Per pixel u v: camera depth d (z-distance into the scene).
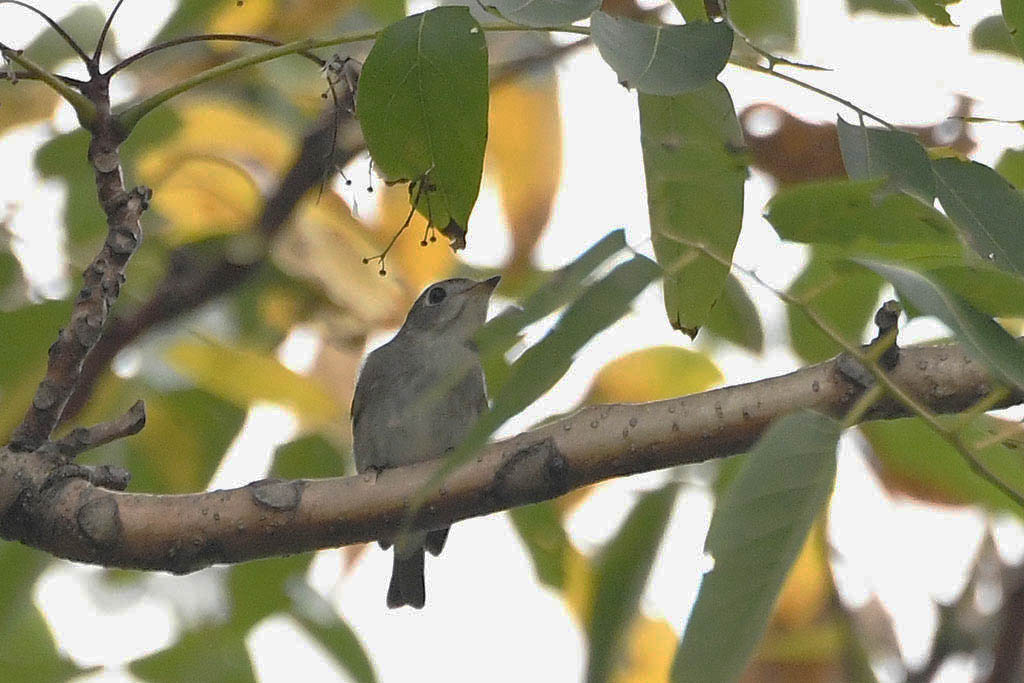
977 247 5.62
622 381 9.73
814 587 10.27
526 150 11.84
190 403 9.73
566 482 6.75
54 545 6.85
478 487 6.82
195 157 11.80
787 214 4.89
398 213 11.98
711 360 9.67
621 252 4.20
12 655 9.84
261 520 6.85
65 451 6.96
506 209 11.99
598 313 4.11
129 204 6.97
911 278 4.32
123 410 9.66
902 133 5.71
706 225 6.09
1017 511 8.55
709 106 6.06
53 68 10.51
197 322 10.43
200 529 6.84
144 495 6.92
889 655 10.23
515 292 11.90
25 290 9.68
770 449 4.20
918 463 8.67
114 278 6.95
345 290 11.39
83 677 9.61
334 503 6.90
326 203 11.48
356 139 10.49
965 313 4.46
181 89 6.86
